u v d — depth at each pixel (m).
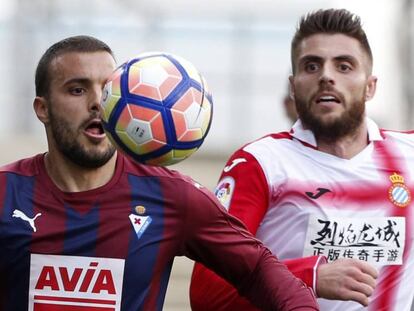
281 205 18.91
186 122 15.96
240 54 68.38
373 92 19.64
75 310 16.67
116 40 66.88
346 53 18.81
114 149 16.92
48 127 17.22
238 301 18.27
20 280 16.72
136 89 15.91
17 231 16.72
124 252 16.81
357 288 17.12
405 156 19.44
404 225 19.02
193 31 67.94
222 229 17.23
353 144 19.31
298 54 19.14
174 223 17.08
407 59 60.78
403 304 18.89
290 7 67.81
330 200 18.89
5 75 67.25
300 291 16.84
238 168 19.03
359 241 18.84
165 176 17.28
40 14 66.31
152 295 17.02
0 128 67.56
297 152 19.22
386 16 61.62
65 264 16.69
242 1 68.00
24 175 17.22
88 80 16.81
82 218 16.86
